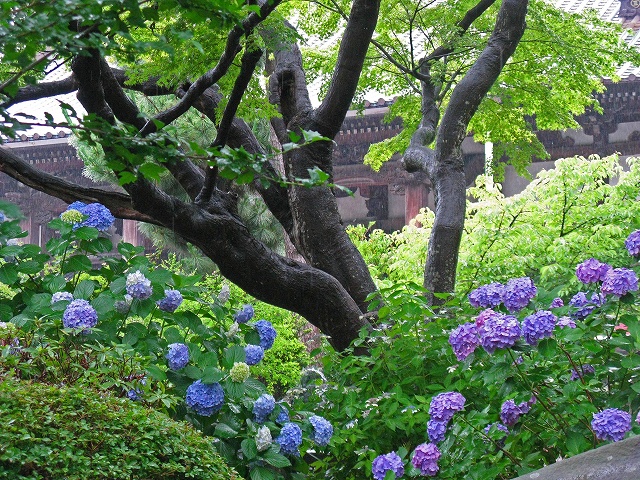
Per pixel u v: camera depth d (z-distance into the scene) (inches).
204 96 277.0
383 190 949.2
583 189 453.7
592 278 152.4
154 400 154.7
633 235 153.6
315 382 214.2
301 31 374.0
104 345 171.8
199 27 186.7
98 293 190.1
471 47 355.3
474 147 885.2
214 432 167.2
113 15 83.4
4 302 187.6
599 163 453.7
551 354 141.0
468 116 289.3
